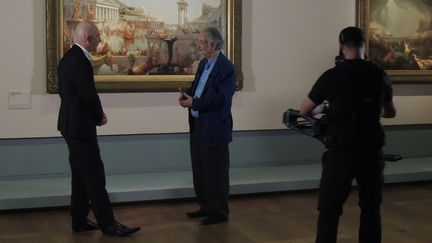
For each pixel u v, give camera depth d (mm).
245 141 6516
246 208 5410
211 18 6219
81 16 5785
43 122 5824
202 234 4562
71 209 4586
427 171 6391
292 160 6727
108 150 6051
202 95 4699
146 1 6000
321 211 3523
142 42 6016
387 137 7062
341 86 3469
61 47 5727
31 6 5695
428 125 7242
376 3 6773
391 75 6875
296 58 6594
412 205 5555
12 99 5711
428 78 7035
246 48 6414
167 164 6258
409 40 6945
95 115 4301
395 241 4395
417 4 6949
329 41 6703
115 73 5945
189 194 5555
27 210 5270
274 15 6480
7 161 5773
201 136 4809
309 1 6594
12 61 5684
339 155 3473
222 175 4793
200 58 6211
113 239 4414
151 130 6145
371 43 6785
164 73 6113
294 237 4488
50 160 5902
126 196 5367
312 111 3602
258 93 6492
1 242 4348
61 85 4336
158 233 4590
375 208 3584
